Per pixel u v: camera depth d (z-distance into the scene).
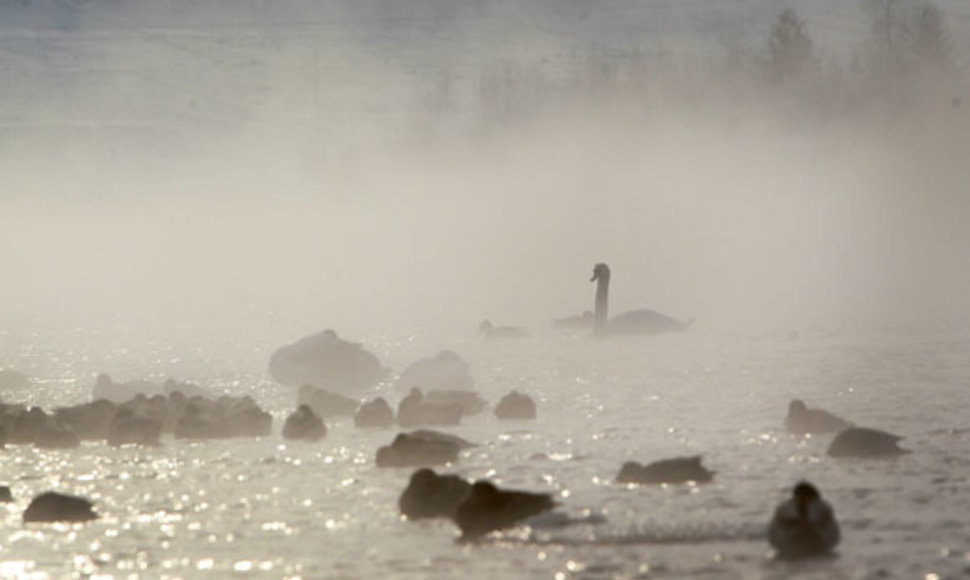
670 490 88.62
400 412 118.56
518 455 102.50
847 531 77.75
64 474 100.00
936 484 89.25
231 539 80.19
